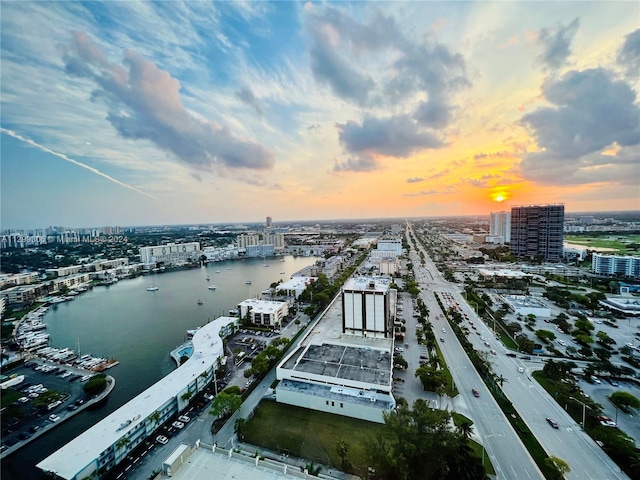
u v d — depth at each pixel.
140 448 79.25
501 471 68.75
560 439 78.38
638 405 85.50
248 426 84.56
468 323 161.38
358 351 112.44
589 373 104.44
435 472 60.25
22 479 73.06
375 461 63.59
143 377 122.88
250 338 151.88
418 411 68.19
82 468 66.31
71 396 108.94
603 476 67.19
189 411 94.12
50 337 169.88
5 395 108.38
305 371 99.38
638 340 135.88
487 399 95.75
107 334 172.88
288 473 50.00
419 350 131.50
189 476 49.44
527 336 143.25
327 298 198.62
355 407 86.69
